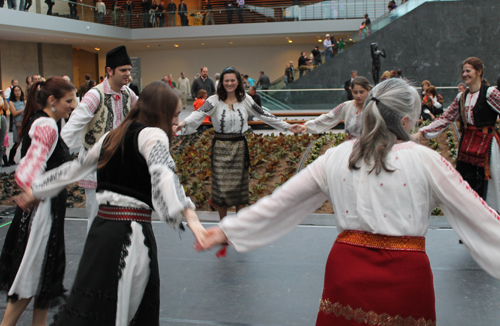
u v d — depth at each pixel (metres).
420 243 1.74
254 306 3.31
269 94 19.55
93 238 2.17
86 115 3.83
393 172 1.72
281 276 3.81
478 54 23.72
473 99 4.18
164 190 1.96
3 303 3.38
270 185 7.34
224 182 4.82
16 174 2.50
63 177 2.31
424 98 12.05
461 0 23.44
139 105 2.30
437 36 23.81
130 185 2.16
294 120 16.56
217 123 4.77
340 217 1.82
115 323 2.08
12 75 26.84
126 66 3.97
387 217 1.72
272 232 1.93
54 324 2.15
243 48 34.19
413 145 1.78
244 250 1.91
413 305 1.67
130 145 2.16
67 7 24.73
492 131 4.19
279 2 31.78
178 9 30.95
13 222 2.77
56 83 2.84
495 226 1.70
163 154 2.07
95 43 29.81
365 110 1.85
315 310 3.24
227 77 4.65
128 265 2.10
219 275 3.85
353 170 1.79
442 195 1.73
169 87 2.34
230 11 29.16
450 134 9.93
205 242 1.89
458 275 3.75
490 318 3.09
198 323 3.08
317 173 1.89
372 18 27.47
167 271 3.94
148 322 2.21
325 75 24.56
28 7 22.31
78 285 2.12
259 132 14.22
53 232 2.79
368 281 1.70
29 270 2.70
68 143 3.71
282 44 33.56
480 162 4.18
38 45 28.48
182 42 31.36
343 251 1.78
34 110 2.89
